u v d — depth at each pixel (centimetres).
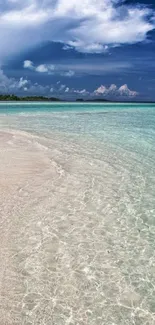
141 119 2425
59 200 540
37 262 351
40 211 489
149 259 366
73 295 299
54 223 451
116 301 293
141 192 600
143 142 1180
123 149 1027
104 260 361
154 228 450
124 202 546
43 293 300
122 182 659
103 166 789
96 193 586
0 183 614
